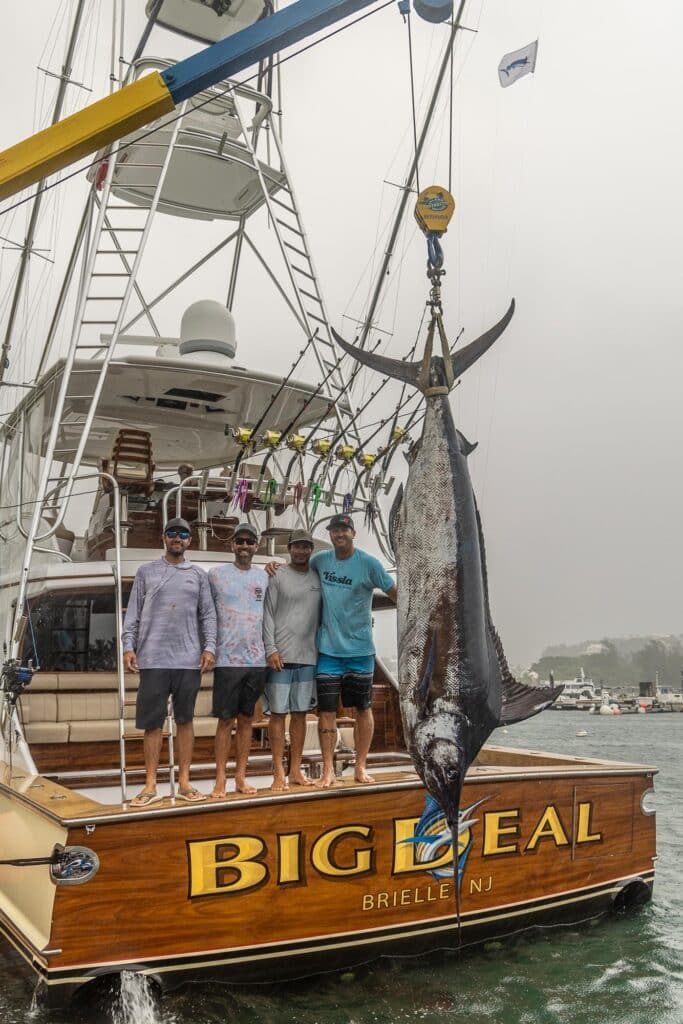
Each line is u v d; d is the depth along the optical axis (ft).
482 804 18.93
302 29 15.99
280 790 17.46
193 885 15.94
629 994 17.01
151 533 27.91
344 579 18.83
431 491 14.02
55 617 24.62
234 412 33.30
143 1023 15.12
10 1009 15.51
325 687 18.49
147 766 17.11
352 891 17.29
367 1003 16.44
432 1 16.22
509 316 14.23
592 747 107.55
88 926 15.12
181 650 17.70
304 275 31.91
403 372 14.47
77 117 15.96
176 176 32.68
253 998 16.40
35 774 19.56
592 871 20.66
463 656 13.67
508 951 19.20
